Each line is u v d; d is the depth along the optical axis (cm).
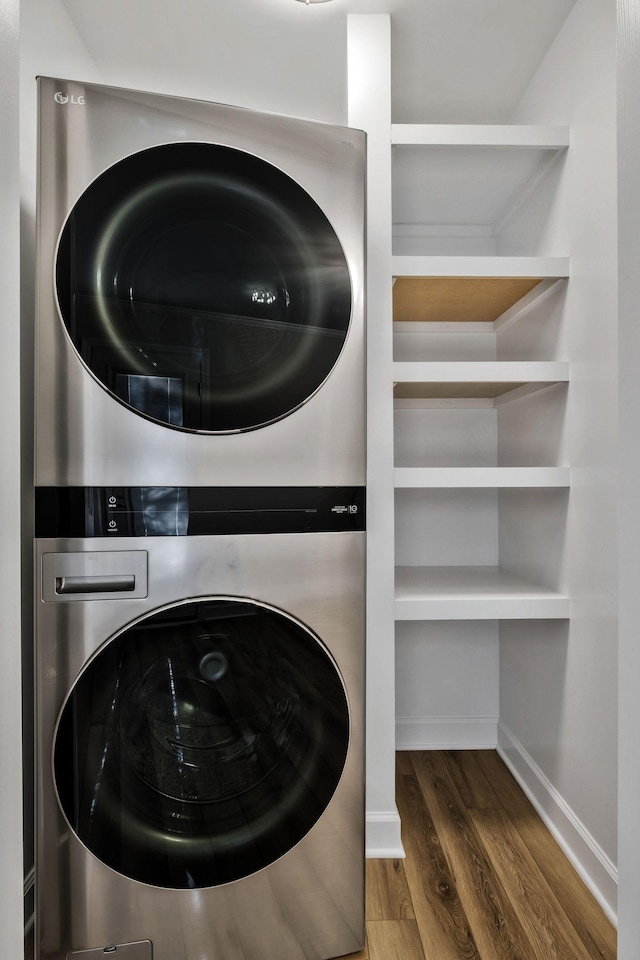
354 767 136
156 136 124
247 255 129
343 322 136
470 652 262
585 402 177
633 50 66
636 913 64
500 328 257
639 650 64
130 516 123
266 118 131
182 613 125
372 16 181
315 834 133
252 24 183
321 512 133
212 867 127
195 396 126
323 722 134
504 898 159
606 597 163
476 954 139
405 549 266
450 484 187
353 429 136
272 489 130
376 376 184
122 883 123
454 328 266
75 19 183
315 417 133
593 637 169
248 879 129
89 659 121
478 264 187
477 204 244
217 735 128
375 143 183
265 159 130
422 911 154
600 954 139
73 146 120
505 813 204
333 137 136
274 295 131
